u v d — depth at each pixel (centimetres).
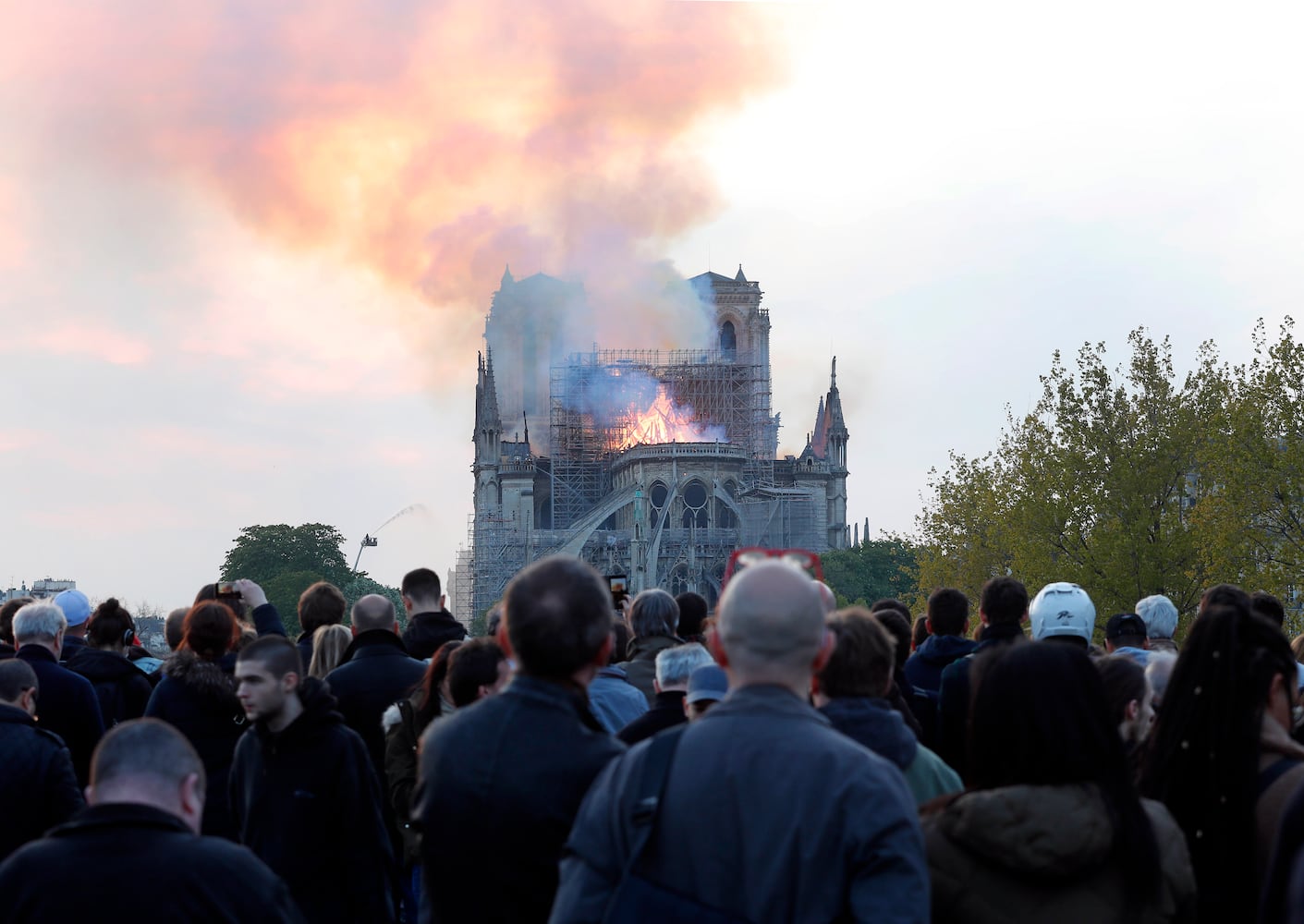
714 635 1123
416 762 1352
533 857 822
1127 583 6462
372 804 1236
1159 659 1152
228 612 1467
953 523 9038
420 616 1769
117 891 745
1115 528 6575
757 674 724
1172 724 884
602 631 866
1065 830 713
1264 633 875
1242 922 843
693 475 19388
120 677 1755
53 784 1235
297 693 1223
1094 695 760
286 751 1211
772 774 681
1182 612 6500
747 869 672
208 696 1413
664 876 688
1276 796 833
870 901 648
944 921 742
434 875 843
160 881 749
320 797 1202
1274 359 5791
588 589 868
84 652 1761
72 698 1518
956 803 751
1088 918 716
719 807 683
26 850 767
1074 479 6800
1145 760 910
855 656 943
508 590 881
